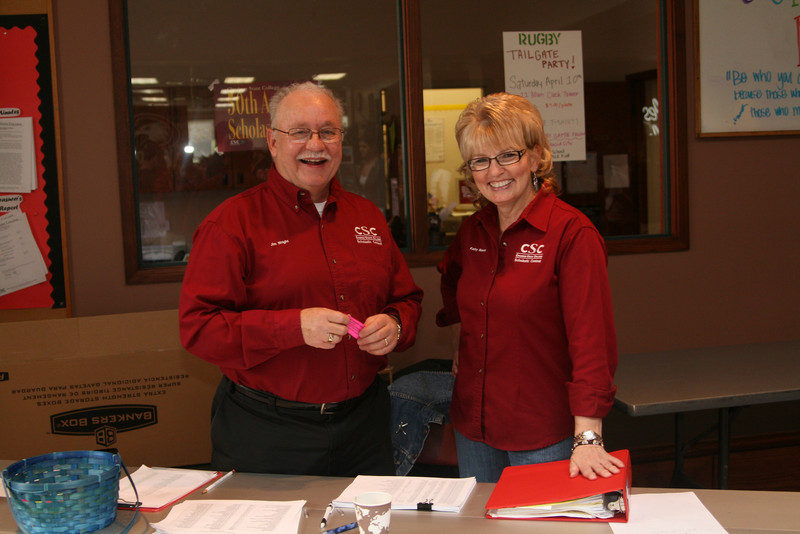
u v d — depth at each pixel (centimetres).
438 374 256
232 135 280
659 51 307
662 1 304
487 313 175
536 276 167
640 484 308
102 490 135
